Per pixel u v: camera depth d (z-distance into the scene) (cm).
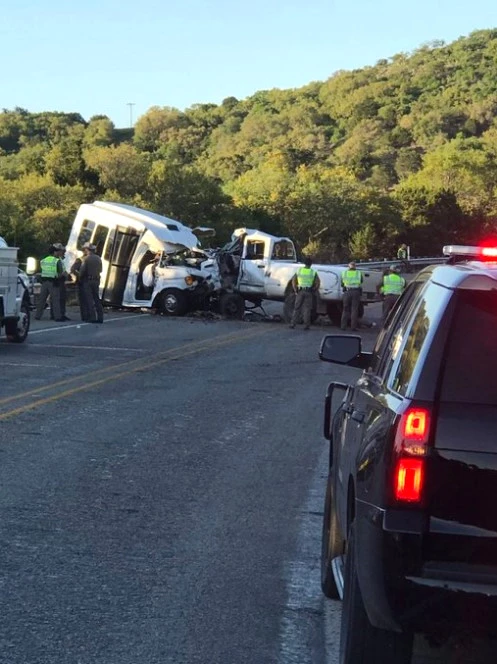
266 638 516
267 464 942
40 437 1020
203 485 849
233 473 900
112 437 1040
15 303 1894
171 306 3030
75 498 785
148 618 538
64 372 1545
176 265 3052
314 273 2667
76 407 1220
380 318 3128
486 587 363
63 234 6431
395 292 2669
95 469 888
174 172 7556
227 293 3028
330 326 2898
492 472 365
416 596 368
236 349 2033
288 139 18775
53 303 2595
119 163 7475
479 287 390
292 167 15250
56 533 689
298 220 8331
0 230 6084
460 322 386
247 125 19662
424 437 371
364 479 399
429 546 368
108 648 494
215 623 534
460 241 9388
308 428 1140
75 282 2691
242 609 557
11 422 1095
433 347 384
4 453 937
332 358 620
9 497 780
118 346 1995
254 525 732
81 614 539
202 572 620
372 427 414
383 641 400
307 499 814
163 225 3083
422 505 369
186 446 1012
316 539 702
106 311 3109
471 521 366
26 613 537
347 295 2734
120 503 777
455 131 18388
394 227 8738
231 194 9006
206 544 679
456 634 383
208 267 3031
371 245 8406
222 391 1412
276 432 1109
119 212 3102
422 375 381
